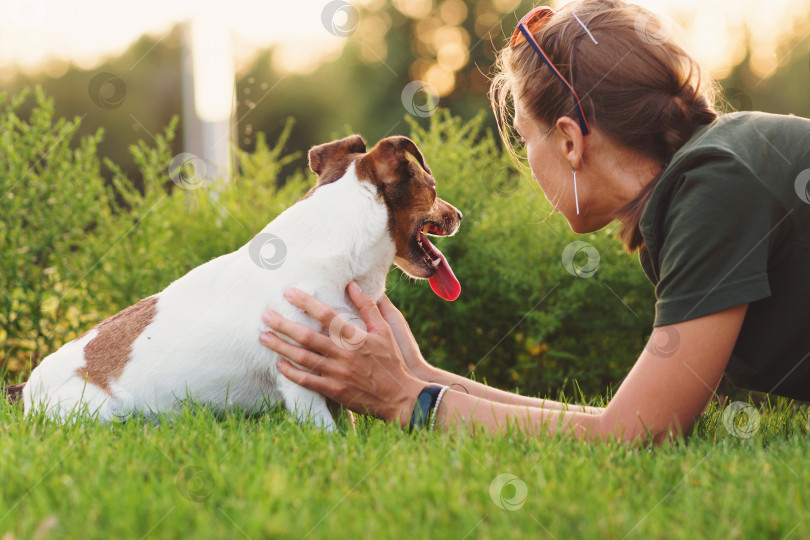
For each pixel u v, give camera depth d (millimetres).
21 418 2551
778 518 1586
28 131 4672
